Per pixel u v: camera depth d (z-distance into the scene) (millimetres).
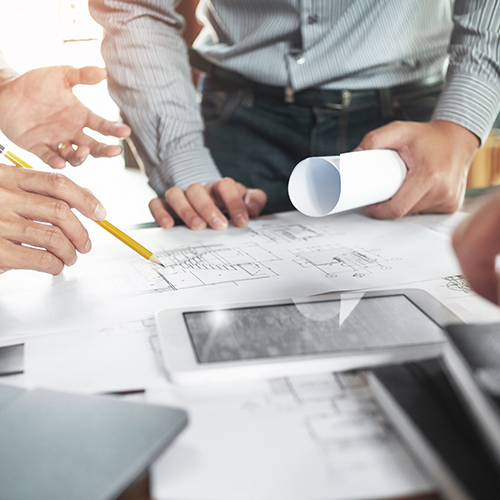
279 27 967
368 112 1020
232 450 268
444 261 579
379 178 670
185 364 334
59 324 438
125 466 234
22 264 530
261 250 647
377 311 409
